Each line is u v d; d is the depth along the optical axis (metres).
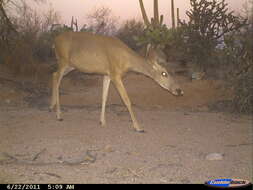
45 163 1.80
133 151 2.04
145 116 3.10
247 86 3.45
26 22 6.86
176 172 1.70
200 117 3.12
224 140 2.35
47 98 4.16
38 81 5.18
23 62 5.62
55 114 3.03
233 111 3.46
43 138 2.26
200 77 5.00
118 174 1.66
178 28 5.72
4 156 1.90
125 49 2.58
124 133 2.46
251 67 3.71
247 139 2.39
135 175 1.65
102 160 1.87
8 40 5.63
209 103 3.84
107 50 2.60
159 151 2.05
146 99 4.21
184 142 2.27
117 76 2.58
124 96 2.55
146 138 2.34
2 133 2.36
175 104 3.97
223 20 5.53
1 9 5.31
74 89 5.11
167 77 2.58
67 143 2.16
